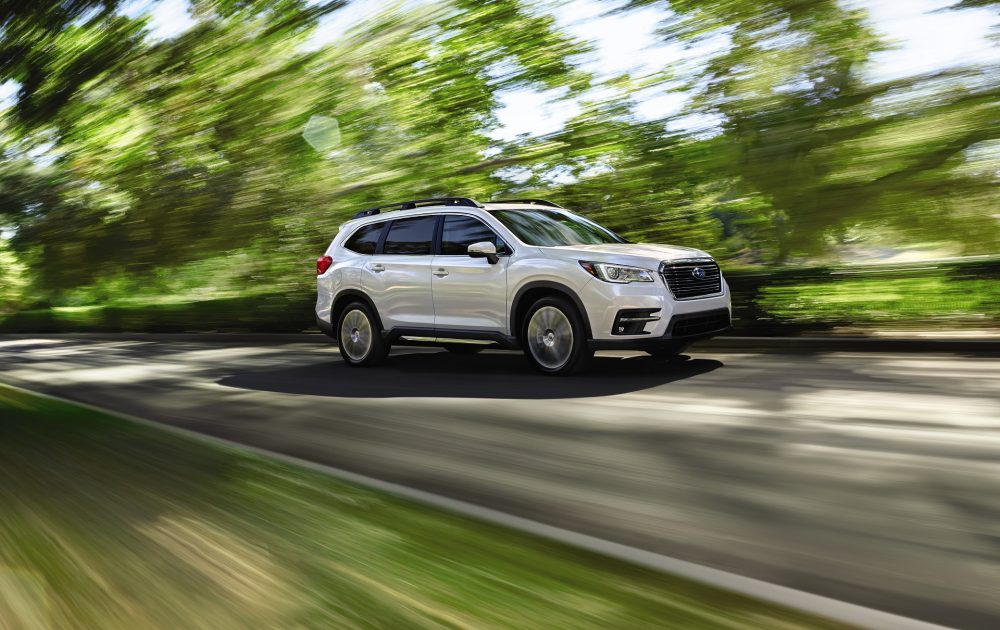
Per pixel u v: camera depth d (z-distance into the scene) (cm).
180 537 352
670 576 300
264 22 1489
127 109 1417
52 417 701
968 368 787
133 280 1762
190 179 1655
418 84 1652
